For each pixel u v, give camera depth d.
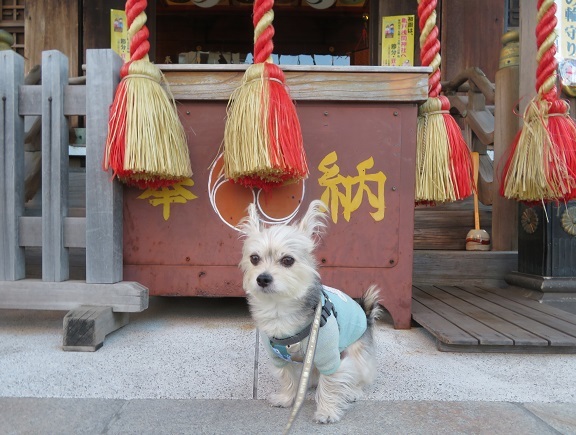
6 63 0.97
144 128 0.87
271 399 0.69
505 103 1.41
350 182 1.03
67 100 0.97
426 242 1.56
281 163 0.86
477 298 1.21
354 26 3.14
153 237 1.03
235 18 3.15
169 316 1.13
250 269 0.69
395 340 0.96
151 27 2.13
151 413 0.65
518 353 0.88
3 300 0.96
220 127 1.02
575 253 1.21
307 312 0.66
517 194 1.12
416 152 1.04
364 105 1.02
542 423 0.63
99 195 0.96
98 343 0.88
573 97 1.32
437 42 1.07
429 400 0.70
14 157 0.97
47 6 1.95
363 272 1.03
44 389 0.72
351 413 0.66
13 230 0.97
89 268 0.96
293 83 1.00
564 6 1.26
